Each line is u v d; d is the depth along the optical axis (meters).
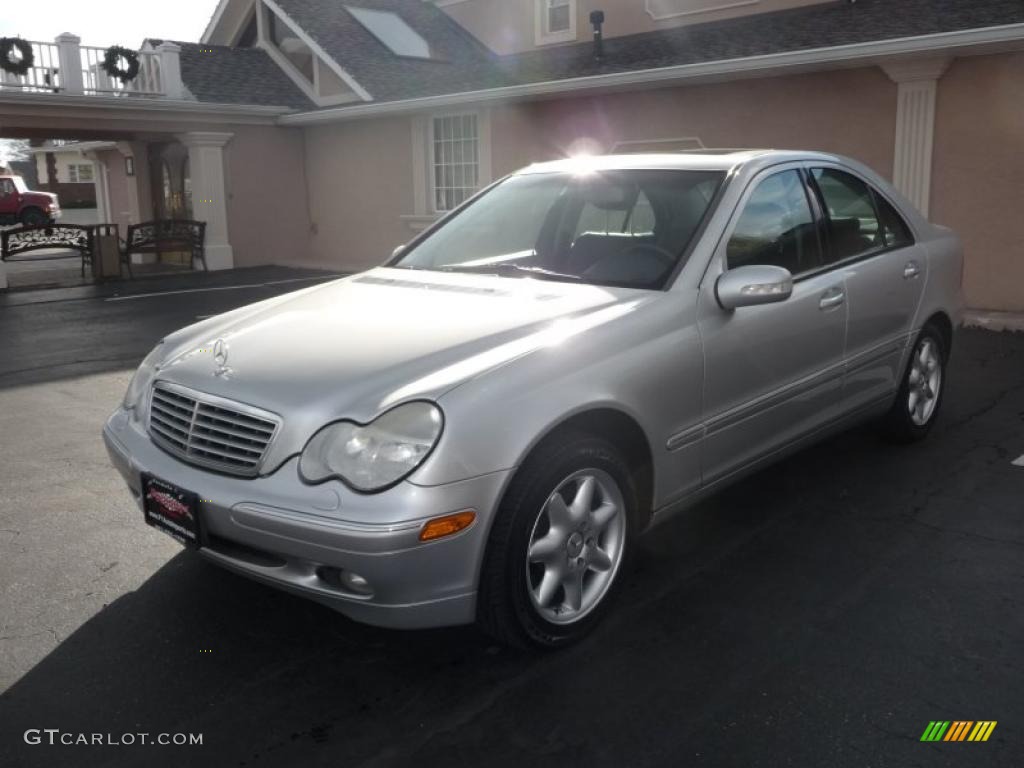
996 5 9.48
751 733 2.61
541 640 2.98
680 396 3.33
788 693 2.80
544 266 3.96
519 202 4.36
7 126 14.16
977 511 4.19
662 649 3.06
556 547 2.96
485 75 14.81
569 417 2.92
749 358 3.62
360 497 2.61
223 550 2.92
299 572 2.77
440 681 2.92
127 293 13.37
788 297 3.44
